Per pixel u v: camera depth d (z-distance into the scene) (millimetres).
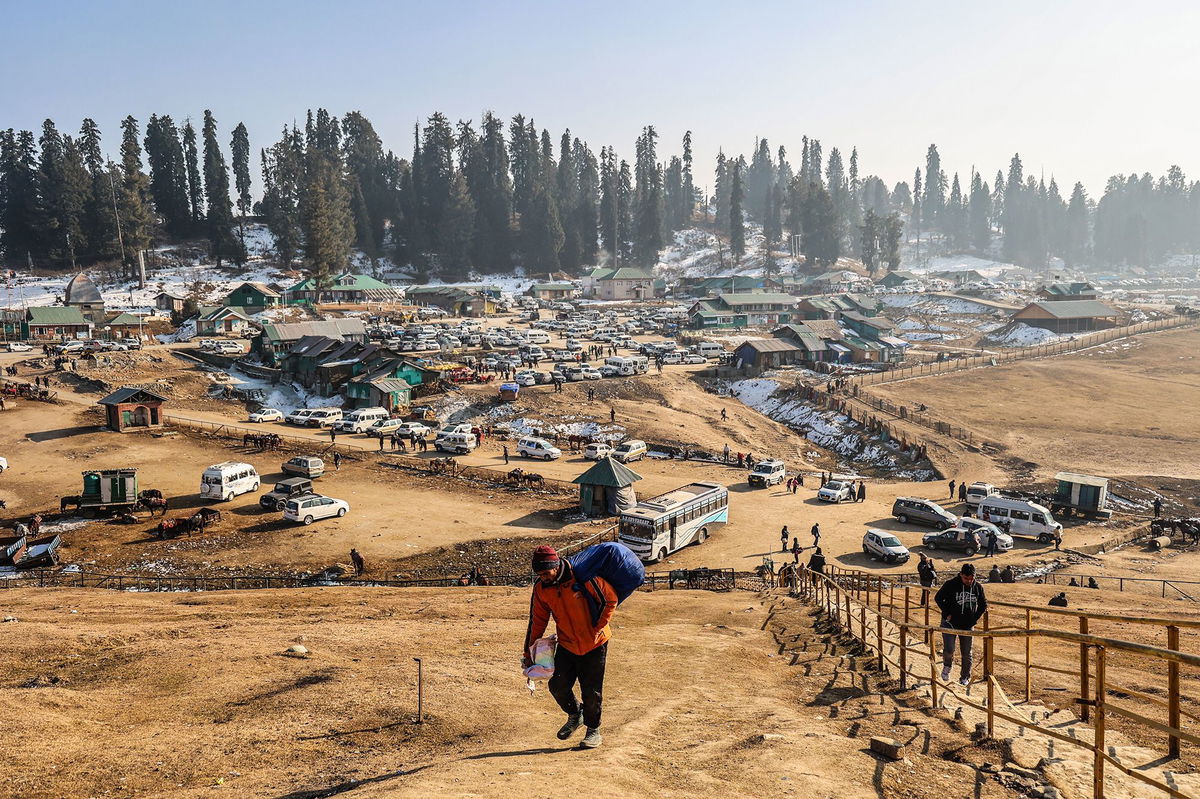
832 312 172875
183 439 71562
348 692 11844
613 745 8500
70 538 46781
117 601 28641
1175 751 8984
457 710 10766
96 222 199500
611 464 53312
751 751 8562
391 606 25484
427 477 62312
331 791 7391
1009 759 8789
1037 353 130875
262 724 10203
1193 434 82750
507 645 17047
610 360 102875
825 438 85625
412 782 7129
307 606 26172
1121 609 29203
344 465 65438
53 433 71750
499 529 49688
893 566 45531
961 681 12617
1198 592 41031
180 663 14531
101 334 128250
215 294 179875
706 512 50156
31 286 180750
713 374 111062
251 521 50438
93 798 7418
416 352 117688
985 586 36875
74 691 12352
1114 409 94312
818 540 48500
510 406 86812
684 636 19156
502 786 6867
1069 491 58656
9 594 31453
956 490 64938
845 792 7371
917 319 184500
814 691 12664
